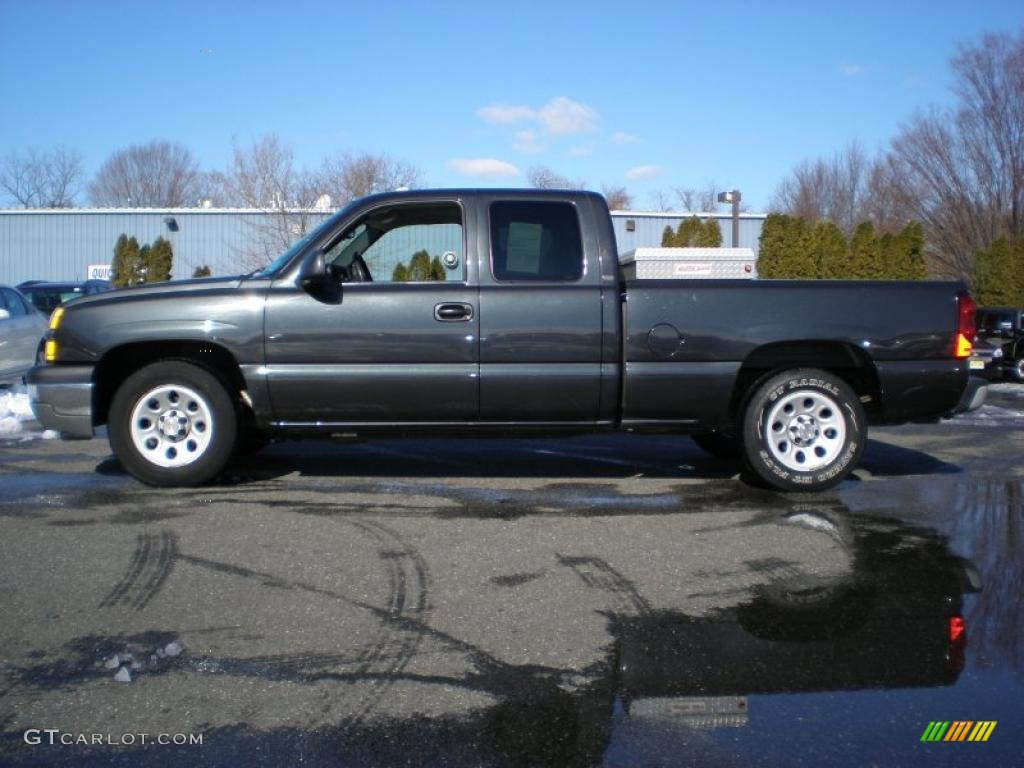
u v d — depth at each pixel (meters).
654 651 3.34
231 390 5.84
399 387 5.52
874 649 3.37
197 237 31.78
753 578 4.16
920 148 31.03
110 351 5.62
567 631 3.52
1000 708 2.91
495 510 5.34
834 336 5.58
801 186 48.34
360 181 25.36
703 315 5.56
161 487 5.82
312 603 3.80
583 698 2.96
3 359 11.18
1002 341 17.80
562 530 4.91
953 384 5.70
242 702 2.93
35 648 3.34
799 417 5.81
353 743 2.67
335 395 5.54
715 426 5.68
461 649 3.35
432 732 2.74
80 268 33.16
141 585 4.01
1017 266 23.83
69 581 4.05
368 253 5.90
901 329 5.64
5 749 2.64
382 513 5.25
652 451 7.41
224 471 6.30
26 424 8.80
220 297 5.52
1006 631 3.56
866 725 2.80
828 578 4.17
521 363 5.52
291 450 7.35
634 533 4.87
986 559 4.47
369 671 3.16
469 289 5.52
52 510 5.26
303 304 5.49
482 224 5.61
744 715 2.86
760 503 5.57
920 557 4.50
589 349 5.52
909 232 19.78
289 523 5.02
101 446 7.50
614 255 5.59
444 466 6.70
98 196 56.72
